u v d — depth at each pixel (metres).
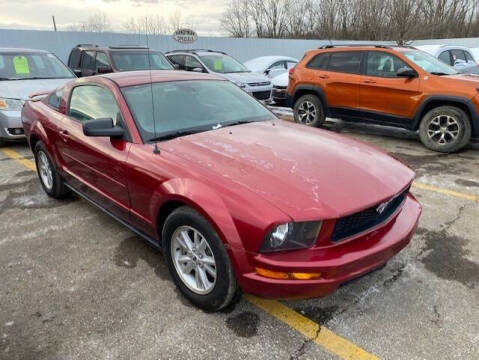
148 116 3.32
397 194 2.61
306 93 8.63
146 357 2.35
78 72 9.49
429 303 2.80
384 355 2.35
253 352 2.38
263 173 2.55
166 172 2.76
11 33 11.87
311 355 2.36
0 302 2.84
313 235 2.26
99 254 3.49
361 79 7.50
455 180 5.30
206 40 16.31
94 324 2.62
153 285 3.03
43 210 4.43
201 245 2.62
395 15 31.20
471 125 6.45
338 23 35.28
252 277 2.29
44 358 2.34
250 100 4.11
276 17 37.53
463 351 2.38
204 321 2.64
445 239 3.70
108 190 3.48
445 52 11.13
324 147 3.08
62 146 4.09
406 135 8.09
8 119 6.62
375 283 3.03
